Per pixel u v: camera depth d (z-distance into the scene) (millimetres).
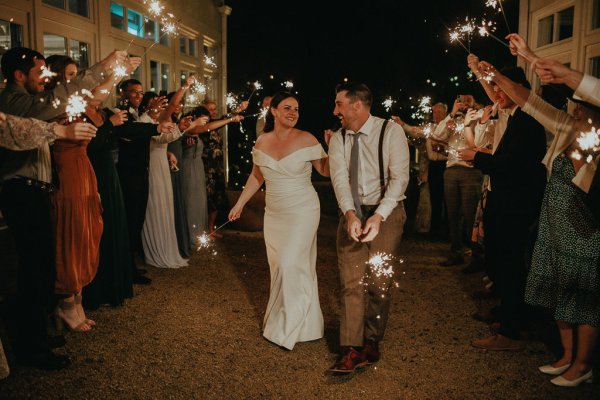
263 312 4430
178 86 8938
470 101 5922
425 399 3059
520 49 2982
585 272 3072
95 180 3986
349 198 3322
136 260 5988
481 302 4688
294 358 3586
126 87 5277
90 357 3545
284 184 3795
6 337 3748
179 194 5953
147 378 3273
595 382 3234
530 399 3047
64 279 3787
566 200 3143
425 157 7516
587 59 5953
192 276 5418
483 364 3496
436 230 7512
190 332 3988
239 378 3293
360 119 3363
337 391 3150
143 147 5121
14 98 3234
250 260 6082
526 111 3344
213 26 11188
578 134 3105
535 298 3361
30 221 3303
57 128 2994
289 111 3754
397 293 4926
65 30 5547
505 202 3631
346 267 3455
